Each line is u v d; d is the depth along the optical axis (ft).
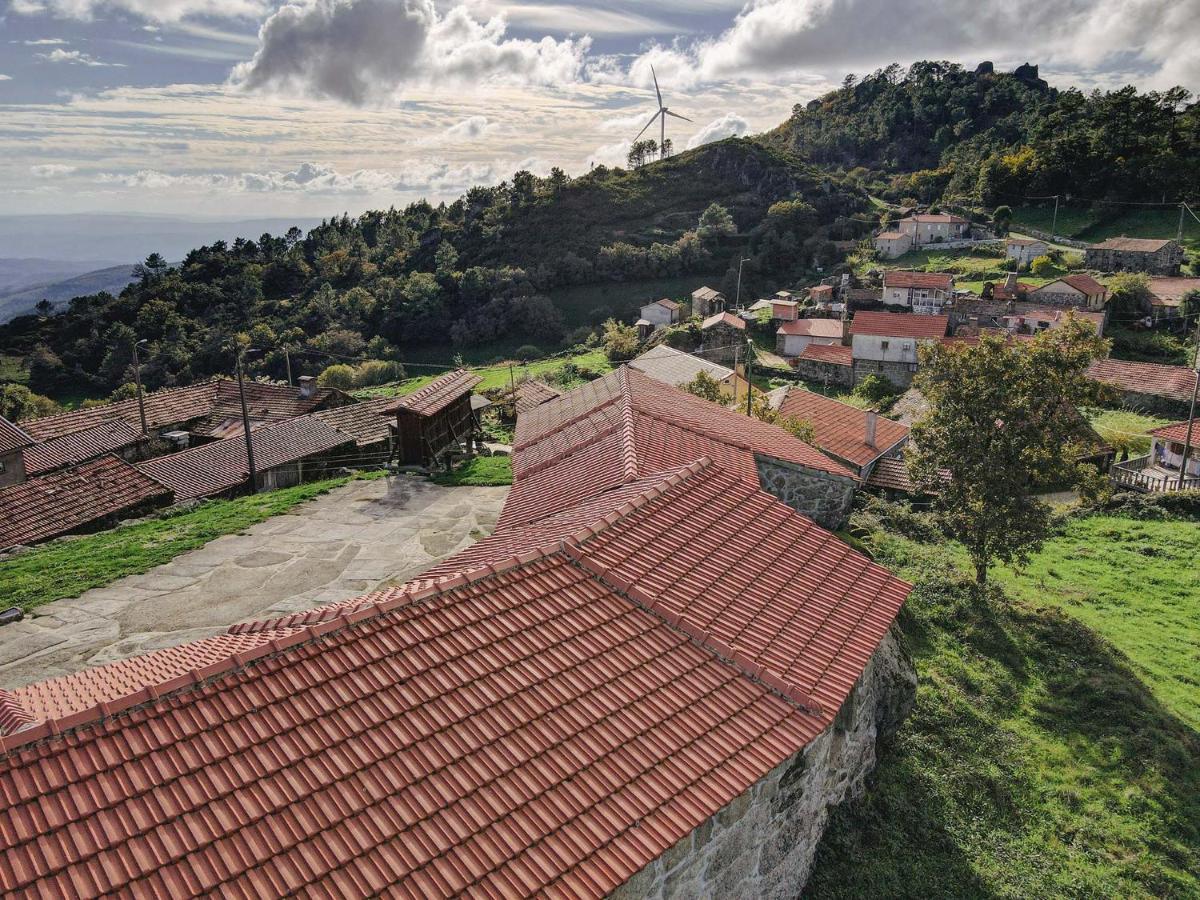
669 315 312.29
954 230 355.15
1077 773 48.55
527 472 62.23
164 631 57.47
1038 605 72.54
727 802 28.45
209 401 175.73
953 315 252.21
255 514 83.10
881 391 217.77
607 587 36.19
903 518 90.89
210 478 108.78
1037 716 53.88
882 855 39.58
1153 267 286.87
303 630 29.68
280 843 23.22
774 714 32.50
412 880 23.36
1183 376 190.29
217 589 64.59
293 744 25.96
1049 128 417.08
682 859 28.86
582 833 26.03
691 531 41.55
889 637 50.16
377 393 243.19
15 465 121.19
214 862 22.30
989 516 70.90
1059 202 372.58
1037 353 70.03
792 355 256.93
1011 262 311.47
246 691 27.12
